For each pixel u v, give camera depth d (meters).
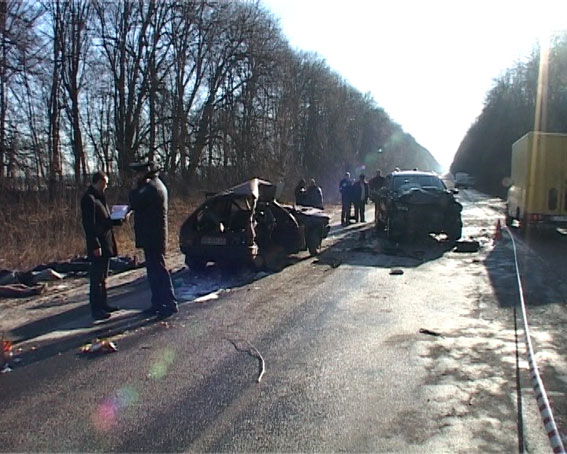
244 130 37.44
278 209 12.38
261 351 6.22
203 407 4.75
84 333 7.01
